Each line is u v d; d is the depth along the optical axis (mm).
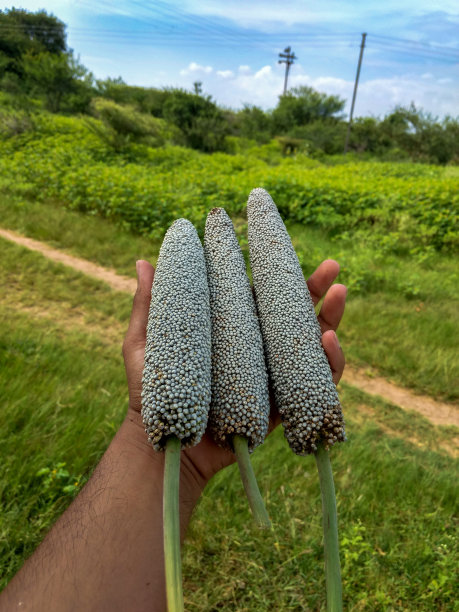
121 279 7590
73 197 11484
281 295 1592
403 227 10406
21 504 2723
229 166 20578
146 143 21781
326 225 11070
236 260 1718
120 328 5910
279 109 48906
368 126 40656
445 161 36656
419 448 4297
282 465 3436
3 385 3742
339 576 1148
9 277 6922
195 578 2627
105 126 20766
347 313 6535
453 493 3438
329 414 1352
